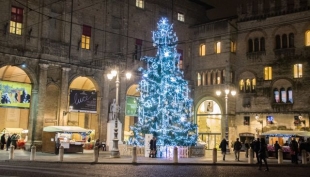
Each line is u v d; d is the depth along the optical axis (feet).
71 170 69.56
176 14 187.42
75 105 145.07
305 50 159.22
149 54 173.68
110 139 145.89
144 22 172.45
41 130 133.69
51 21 141.69
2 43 127.03
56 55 139.74
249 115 172.35
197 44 189.47
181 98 126.31
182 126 123.85
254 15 175.63
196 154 120.78
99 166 81.35
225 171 76.69
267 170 81.66
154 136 115.14
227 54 175.32
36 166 77.30
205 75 184.55
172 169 77.66
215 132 178.50
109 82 156.25
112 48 159.74
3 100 127.75
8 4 129.70
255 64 173.17
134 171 70.90
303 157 103.91
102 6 157.17
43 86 135.33
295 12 162.20
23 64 131.34
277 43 168.45
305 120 156.15
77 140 142.41
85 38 150.92
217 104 178.60
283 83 164.45
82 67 147.43
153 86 124.57
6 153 115.75
